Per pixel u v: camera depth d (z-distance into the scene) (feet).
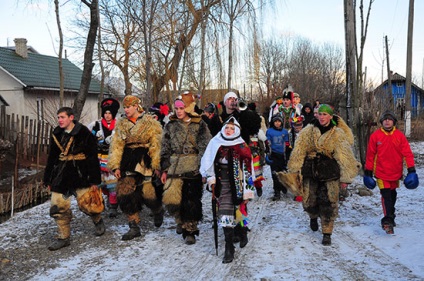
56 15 41.16
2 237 22.40
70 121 20.10
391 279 15.60
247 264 17.47
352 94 33.68
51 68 99.19
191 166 19.54
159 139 20.84
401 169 20.80
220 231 22.25
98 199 20.86
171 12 40.68
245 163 18.02
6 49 95.30
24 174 50.06
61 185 19.94
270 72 139.44
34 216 26.71
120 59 63.72
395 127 20.89
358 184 31.81
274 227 22.72
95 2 41.88
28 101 85.92
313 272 16.43
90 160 20.42
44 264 18.37
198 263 17.80
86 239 21.49
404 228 21.49
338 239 20.36
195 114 19.88
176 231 22.11
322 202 19.43
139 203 21.29
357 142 34.06
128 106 20.93
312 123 19.70
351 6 33.19
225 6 44.83
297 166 19.62
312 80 142.10
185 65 43.98
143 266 17.69
